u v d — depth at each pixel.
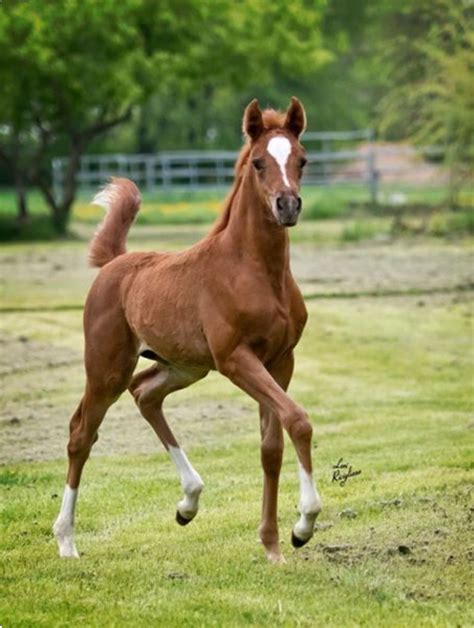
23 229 39.41
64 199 40.31
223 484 11.01
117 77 37.28
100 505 10.36
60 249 34.97
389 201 45.41
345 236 34.50
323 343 18.53
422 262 28.48
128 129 69.19
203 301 8.65
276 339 8.55
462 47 38.44
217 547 8.98
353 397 15.04
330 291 23.50
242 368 8.41
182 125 67.56
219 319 8.52
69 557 8.89
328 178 55.50
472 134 35.28
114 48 37.31
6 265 29.70
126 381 9.31
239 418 14.05
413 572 8.12
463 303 22.05
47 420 13.93
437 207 40.50
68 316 21.12
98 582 8.17
